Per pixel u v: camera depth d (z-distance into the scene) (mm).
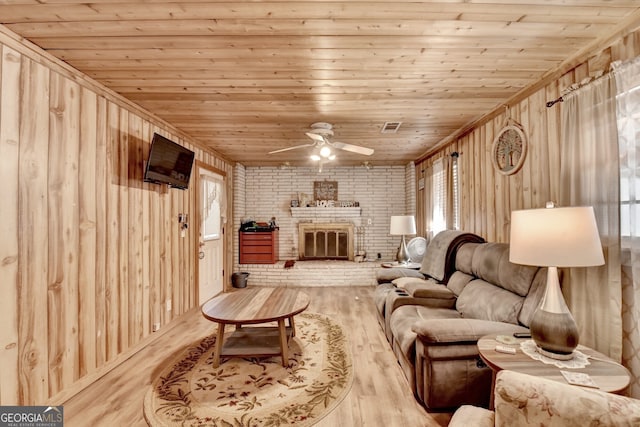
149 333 3049
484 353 1523
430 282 3229
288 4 1536
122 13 1602
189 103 2855
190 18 1649
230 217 5480
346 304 4344
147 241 3041
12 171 1762
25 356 1814
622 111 1629
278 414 1891
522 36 1836
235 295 3045
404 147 4609
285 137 4012
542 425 900
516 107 2693
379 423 1810
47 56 1972
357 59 2096
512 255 1557
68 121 2131
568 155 1977
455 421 1099
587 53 1942
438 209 4516
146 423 1830
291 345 2938
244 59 2086
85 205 2273
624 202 1640
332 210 6070
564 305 1476
